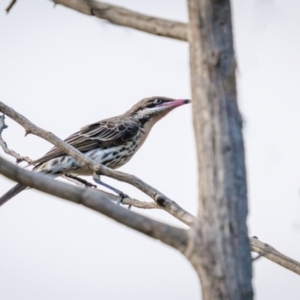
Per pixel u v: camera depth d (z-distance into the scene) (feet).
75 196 18.08
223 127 18.42
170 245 18.24
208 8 18.56
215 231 18.07
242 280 17.84
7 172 17.98
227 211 18.13
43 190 18.17
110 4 20.13
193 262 18.16
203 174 18.47
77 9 20.61
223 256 17.94
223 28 18.62
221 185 18.25
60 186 18.11
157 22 19.47
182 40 19.26
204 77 18.57
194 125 18.79
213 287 17.88
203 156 18.49
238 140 18.52
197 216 18.54
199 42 18.62
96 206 18.08
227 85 18.56
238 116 18.63
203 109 18.57
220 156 18.35
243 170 18.49
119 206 18.22
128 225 18.15
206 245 18.04
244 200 18.35
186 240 18.12
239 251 17.98
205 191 18.37
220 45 18.56
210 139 18.44
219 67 18.49
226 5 18.66
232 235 18.03
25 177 18.07
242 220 18.19
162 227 18.15
